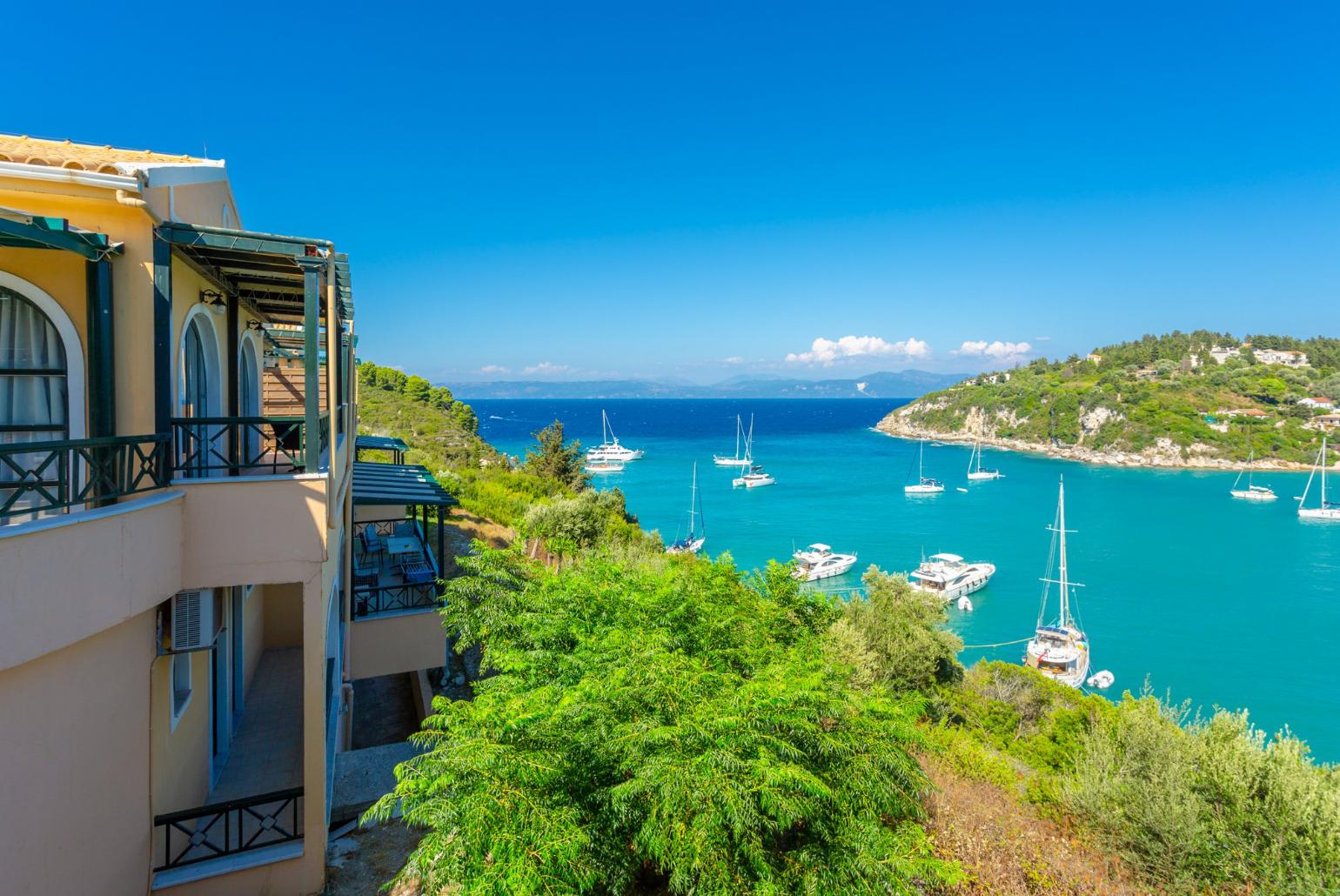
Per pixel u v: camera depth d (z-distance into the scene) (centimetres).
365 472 1942
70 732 593
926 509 9025
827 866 663
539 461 5522
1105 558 6669
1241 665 4144
